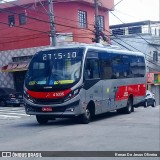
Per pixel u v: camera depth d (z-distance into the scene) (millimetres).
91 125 15375
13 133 13719
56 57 15797
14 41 35625
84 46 16062
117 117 19109
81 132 13148
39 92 15453
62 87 15172
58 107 15172
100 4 35750
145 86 24016
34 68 15977
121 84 20094
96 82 16828
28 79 15898
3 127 15984
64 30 33125
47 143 10961
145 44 46156
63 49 15906
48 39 33562
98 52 17312
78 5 33375
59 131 13617
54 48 16109
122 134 12461
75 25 32812
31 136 12633
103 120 17547
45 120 17031
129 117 19000
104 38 28312
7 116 21953
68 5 32938
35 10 34000
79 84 15336
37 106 15453
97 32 27328
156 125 15039
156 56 48125
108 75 18328
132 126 14742
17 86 35844
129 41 46844
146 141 11016
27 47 34875
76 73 15414
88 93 16016
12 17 35625
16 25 35344
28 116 21781
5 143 11336
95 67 16891
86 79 15812
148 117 18828
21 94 30406
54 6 33375
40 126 15680
